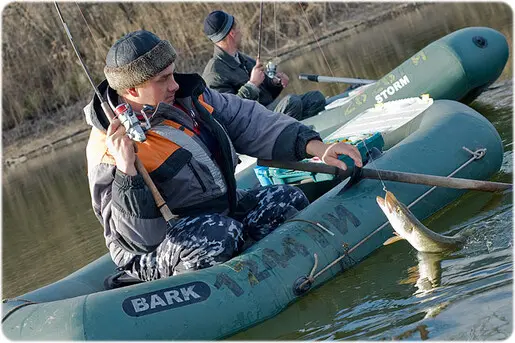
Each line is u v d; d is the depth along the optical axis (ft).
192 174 10.87
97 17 43.32
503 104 18.83
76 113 43.70
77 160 34.24
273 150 11.82
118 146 9.93
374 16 44.06
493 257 10.36
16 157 40.83
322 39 42.16
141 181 10.02
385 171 12.12
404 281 10.52
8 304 10.93
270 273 10.73
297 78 34.22
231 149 11.44
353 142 13.30
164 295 10.16
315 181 13.39
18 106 44.45
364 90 19.45
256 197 12.09
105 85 11.07
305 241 11.27
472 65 18.40
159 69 10.59
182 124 10.96
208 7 41.78
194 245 10.78
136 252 10.48
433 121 14.17
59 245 19.16
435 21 36.76
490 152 13.69
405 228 11.07
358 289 10.73
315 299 10.77
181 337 9.91
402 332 8.98
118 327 9.78
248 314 10.34
